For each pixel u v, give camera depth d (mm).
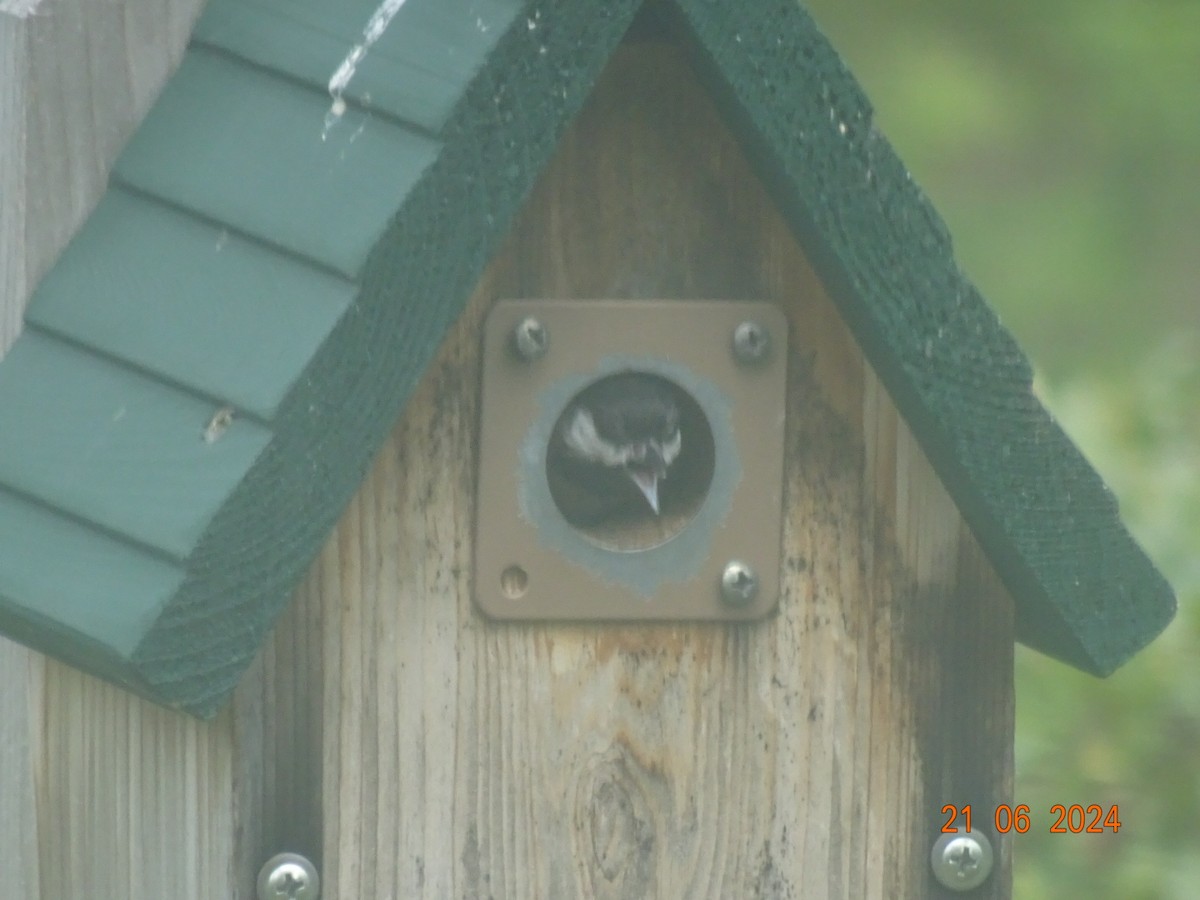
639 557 11148
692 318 11023
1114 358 25141
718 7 10008
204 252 9859
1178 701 16156
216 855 10758
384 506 10883
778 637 11430
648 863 11406
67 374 9742
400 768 11016
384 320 9641
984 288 25875
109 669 9383
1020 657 16531
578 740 11281
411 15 10008
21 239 10508
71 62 10484
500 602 11000
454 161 9703
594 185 10992
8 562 9328
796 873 11555
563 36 9844
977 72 26703
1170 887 15617
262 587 9484
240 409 9398
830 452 11336
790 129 10219
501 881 11227
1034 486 10906
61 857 11039
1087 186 26406
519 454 10938
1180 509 16969
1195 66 26562
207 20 10531
